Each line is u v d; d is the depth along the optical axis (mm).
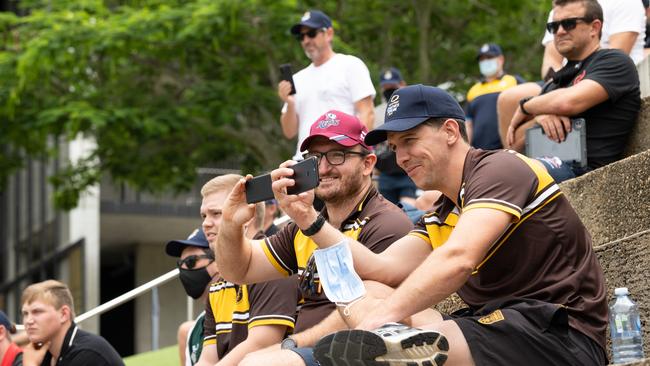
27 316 11594
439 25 25656
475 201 6949
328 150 8453
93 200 33094
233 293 9664
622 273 8242
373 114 13336
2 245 36750
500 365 6797
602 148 10422
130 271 37312
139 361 16625
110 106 24297
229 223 7941
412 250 7684
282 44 23109
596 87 10289
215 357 9891
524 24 25828
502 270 7184
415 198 14273
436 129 7328
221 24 22312
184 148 26641
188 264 10781
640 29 11734
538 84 12219
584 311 6996
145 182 26938
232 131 25109
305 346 7820
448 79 25656
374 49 25469
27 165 33562
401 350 6398
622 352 7641
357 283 7324
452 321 6930
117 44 22953
